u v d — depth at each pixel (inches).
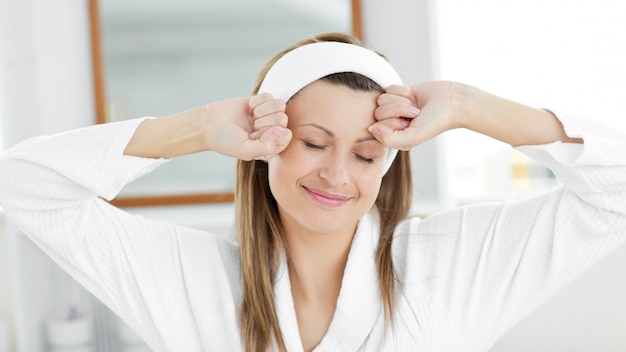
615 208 37.0
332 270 40.8
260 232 41.4
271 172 37.5
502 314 39.9
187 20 87.0
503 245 39.9
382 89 36.8
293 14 86.0
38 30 85.1
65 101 87.0
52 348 77.3
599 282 66.1
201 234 42.9
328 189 36.3
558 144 37.2
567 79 79.4
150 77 87.5
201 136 37.6
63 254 39.5
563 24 79.0
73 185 38.4
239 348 40.9
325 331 41.1
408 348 40.1
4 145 78.7
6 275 82.8
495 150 84.4
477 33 81.0
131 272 40.3
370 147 36.4
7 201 38.5
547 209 39.0
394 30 83.8
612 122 78.7
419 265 41.3
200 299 41.3
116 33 87.1
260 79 42.6
